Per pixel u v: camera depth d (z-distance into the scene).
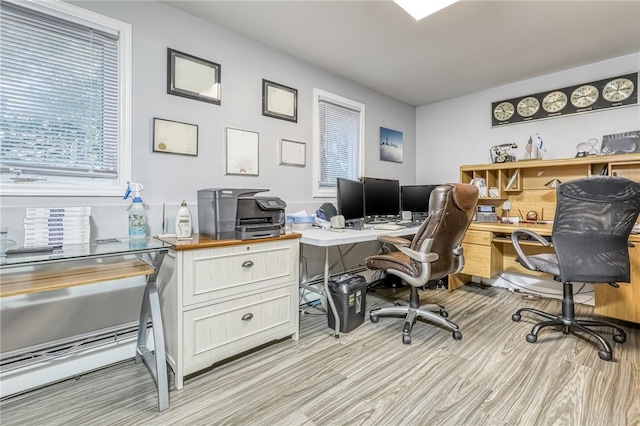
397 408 1.46
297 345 2.09
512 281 3.36
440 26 2.34
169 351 1.71
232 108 2.43
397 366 1.83
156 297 1.55
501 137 3.54
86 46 1.83
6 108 1.61
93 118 1.86
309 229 2.63
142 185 1.98
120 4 1.91
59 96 1.75
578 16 2.19
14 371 1.56
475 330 2.33
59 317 1.71
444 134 4.03
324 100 3.14
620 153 2.70
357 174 3.52
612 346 2.05
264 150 2.65
